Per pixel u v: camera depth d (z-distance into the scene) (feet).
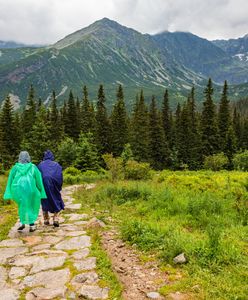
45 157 31.40
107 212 36.83
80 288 16.97
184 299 15.55
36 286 17.37
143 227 25.85
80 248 23.09
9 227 30.27
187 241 22.15
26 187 27.96
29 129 210.38
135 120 194.39
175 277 17.92
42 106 179.32
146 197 42.37
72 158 148.87
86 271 18.95
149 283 17.52
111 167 83.20
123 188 46.88
